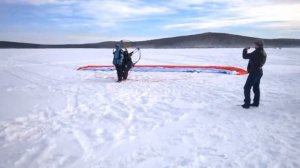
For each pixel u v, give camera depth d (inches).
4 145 192.5
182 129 221.1
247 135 205.0
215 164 160.4
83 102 319.6
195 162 163.3
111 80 509.0
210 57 1060.5
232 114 260.8
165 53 1337.4
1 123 240.4
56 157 173.6
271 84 434.0
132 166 160.6
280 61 886.4
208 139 198.5
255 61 269.1
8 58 1070.4
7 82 496.1
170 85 438.9
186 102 313.3
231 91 375.2
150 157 171.6
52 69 703.1
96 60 997.2
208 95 350.6
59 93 379.2
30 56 1186.0
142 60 960.9
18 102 323.3
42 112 276.1
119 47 478.0
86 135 211.0
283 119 242.1
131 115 263.0
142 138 203.6
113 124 236.5
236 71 596.4
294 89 386.0
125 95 359.6
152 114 265.9
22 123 240.1
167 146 187.9
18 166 162.1
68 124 237.0
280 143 189.3
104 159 170.6
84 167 160.7
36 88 425.1
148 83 465.1
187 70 629.9
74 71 660.7
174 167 157.8
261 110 273.3
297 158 166.9
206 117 252.8
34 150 184.1
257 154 172.9
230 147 183.9
